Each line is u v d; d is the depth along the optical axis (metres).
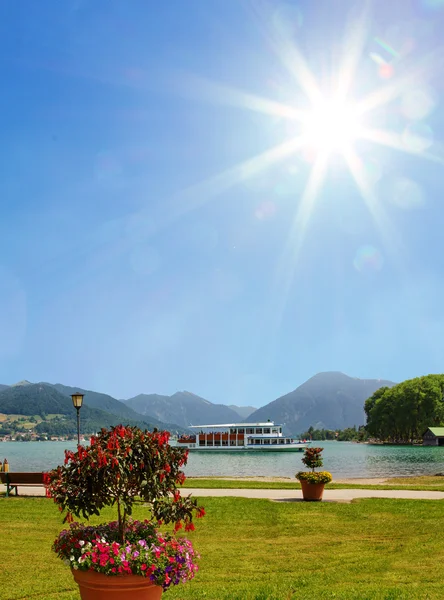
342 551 12.72
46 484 7.04
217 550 12.90
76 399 25.84
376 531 14.98
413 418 128.12
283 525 15.96
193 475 49.88
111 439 6.95
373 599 8.67
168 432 7.36
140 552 6.52
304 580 10.23
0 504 20.02
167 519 7.13
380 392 156.38
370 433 141.25
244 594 8.98
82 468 6.80
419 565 11.24
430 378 134.50
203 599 8.74
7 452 132.38
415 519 16.67
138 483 6.96
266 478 38.66
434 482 34.50
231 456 88.31
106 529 7.21
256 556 12.29
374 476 46.16
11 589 9.73
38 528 15.52
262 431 104.12
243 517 17.25
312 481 20.69
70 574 10.75
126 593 6.39
